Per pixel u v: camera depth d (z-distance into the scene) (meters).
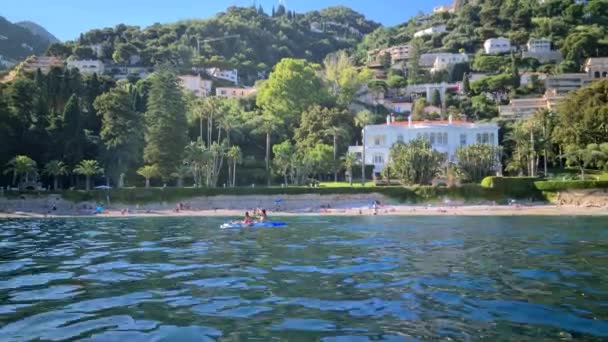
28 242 28.09
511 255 20.94
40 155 86.12
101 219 58.28
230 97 152.50
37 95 94.00
